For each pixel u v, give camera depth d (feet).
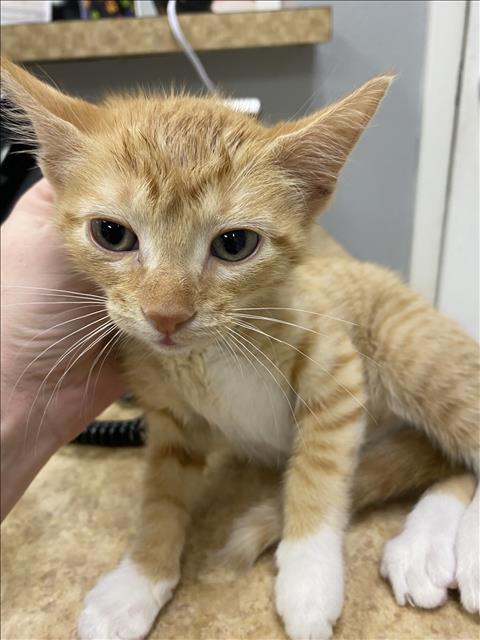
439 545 0.44
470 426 0.51
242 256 0.42
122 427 0.62
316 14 0.77
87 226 0.42
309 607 0.40
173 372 0.49
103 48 0.80
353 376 0.49
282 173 0.43
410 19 0.83
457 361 0.52
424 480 0.52
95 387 0.53
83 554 0.49
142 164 0.40
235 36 0.78
